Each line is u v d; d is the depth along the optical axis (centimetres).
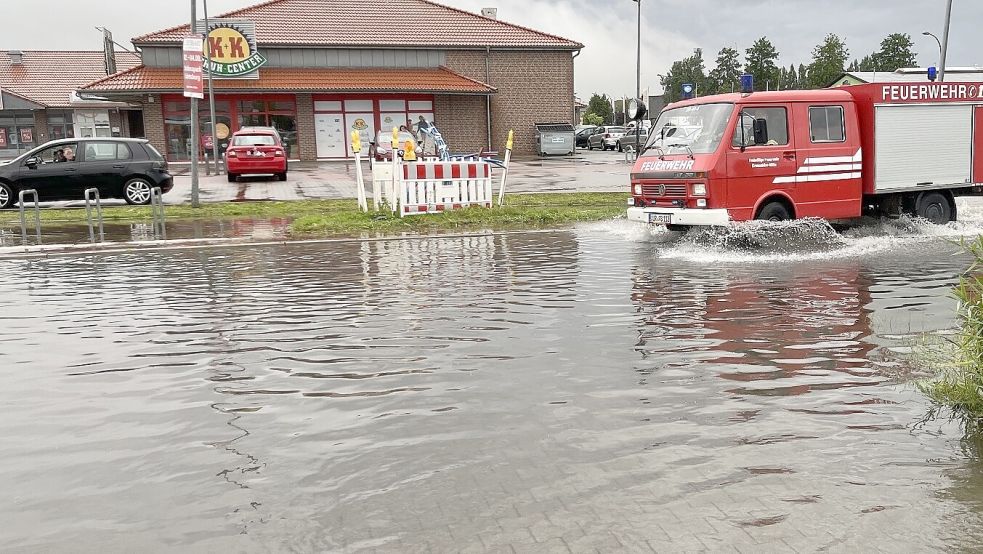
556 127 4344
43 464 414
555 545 316
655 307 786
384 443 432
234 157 2678
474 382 544
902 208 1393
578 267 1063
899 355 589
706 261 1096
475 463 402
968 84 1371
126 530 338
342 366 591
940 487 365
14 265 1176
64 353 648
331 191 2392
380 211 1666
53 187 1952
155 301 877
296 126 3978
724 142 1191
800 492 362
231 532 333
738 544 315
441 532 329
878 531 324
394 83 4009
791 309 762
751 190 1214
